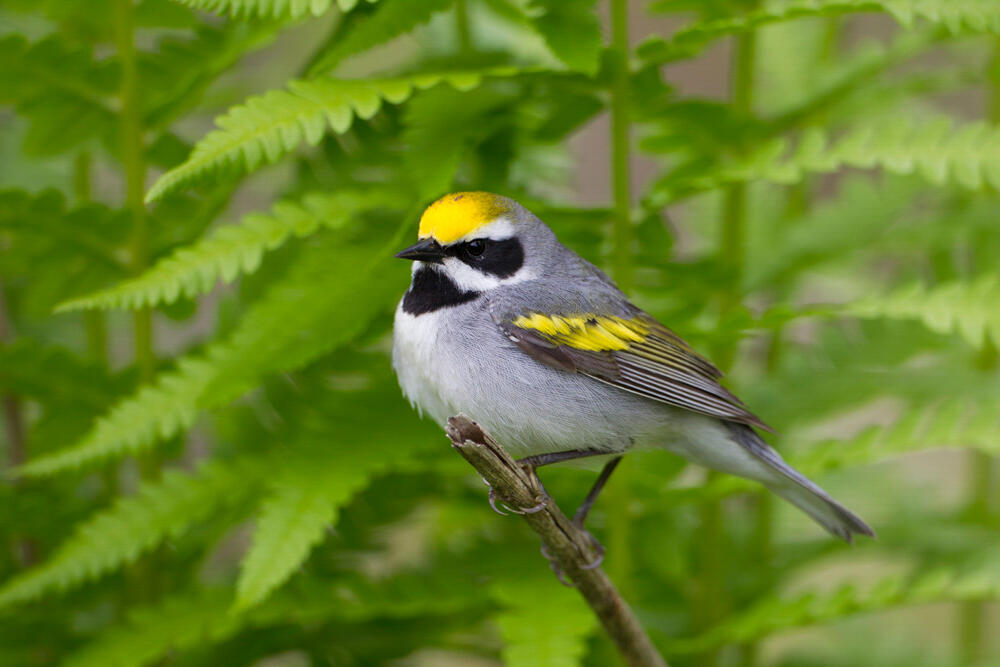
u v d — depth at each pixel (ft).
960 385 31.37
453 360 27.73
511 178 32.17
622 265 27.84
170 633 25.55
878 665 35.27
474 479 30.14
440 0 23.88
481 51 29.30
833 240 32.83
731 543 34.01
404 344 27.63
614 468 28.63
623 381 28.02
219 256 23.82
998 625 42.50
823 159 25.40
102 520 25.95
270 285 29.53
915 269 36.11
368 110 22.35
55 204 27.61
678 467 31.81
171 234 29.50
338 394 27.68
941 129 25.16
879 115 36.11
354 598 27.30
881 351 32.48
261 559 22.77
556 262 29.58
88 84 28.25
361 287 26.43
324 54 27.27
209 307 41.34
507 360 28.04
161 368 29.55
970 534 33.01
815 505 28.86
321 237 28.63
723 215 34.22
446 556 29.12
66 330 33.47
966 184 24.44
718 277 28.81
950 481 53.31
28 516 28.53
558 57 23.76
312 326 25.18
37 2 28.25
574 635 23.82
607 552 28.63
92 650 25.52
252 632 28.78
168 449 30.01
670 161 35.35
